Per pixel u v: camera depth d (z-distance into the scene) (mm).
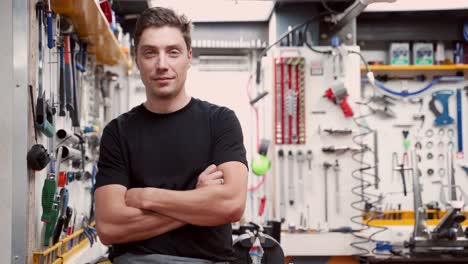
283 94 3902
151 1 3762
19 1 1679
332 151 3873
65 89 2396
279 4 3957
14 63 1657
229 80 4426
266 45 4363
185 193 1483
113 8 3814
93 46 2949
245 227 2559
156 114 1592
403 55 4375
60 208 2145
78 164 2693
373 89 4465
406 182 4449
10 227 1622
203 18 4254
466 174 4449
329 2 3992
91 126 3064
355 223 3854
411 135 4484
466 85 4516
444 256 3289
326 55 3922
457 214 3396
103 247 3227
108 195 1531
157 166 1552
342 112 3895
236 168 1543
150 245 1488
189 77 4406
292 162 3883
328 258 4020
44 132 1896
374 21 4387
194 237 1501
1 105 1640
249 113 4398
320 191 3879
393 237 3820
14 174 1642
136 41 1567
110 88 3928
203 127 1585
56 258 2074
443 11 4211
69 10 2188
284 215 3861
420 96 4500
